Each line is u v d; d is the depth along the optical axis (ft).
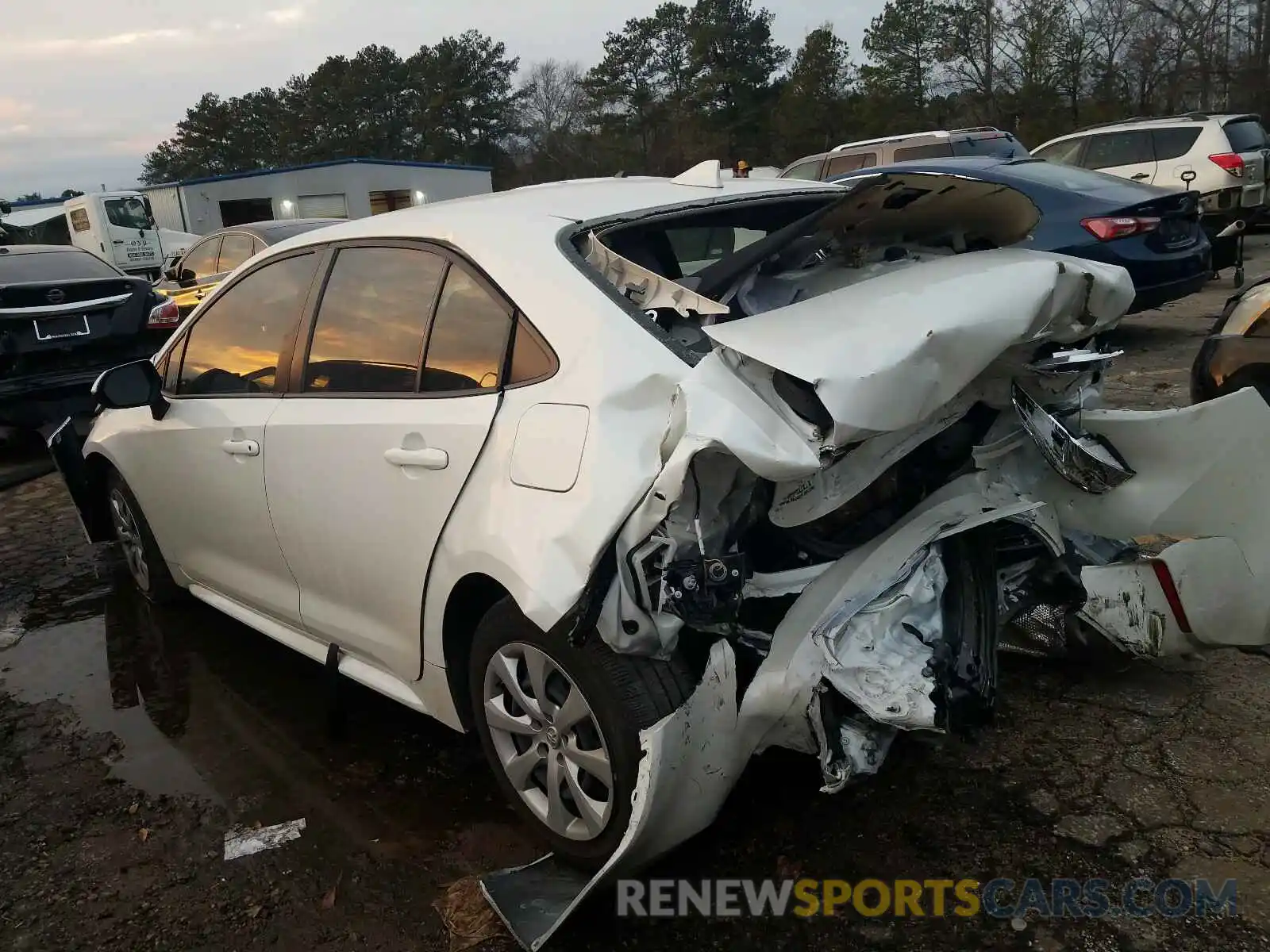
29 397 23.70
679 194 9.93
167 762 10.71
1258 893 7.43
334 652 10.39
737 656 7.36
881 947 7.30
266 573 11.27
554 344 7.84
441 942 7.73
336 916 8.11
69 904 8.55
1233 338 14.29
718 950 7.40
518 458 7.66
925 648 7.08
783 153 159.63
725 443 6.30
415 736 10.83
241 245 33.94
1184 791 8.61
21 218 80.38
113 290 24.88
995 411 8.68
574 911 7.67
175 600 14.87
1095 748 9.32
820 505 7.06
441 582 8.35
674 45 179.01
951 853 8.16
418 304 9.14
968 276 7.24
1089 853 8.02
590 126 194.59
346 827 9.28
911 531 7.56
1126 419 9.38
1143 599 9.46
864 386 6.25
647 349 7.49
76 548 18.49
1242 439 8.89
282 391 10.49
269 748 10.82
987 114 138.92
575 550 7.03
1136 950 7.06
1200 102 120.16
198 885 8.64
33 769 10.80
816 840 8.45
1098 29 130.21
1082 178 25.70
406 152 210.38
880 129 143.02
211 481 11.44
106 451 13.87
